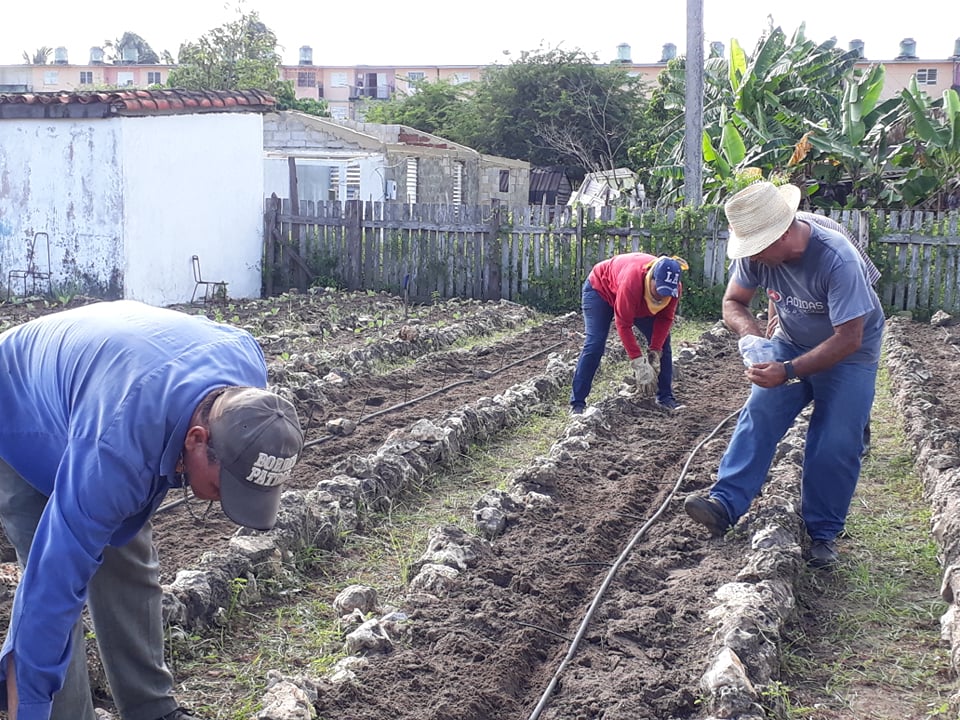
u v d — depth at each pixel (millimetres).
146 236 14594
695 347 11320
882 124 17594
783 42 18875
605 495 6426
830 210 15484
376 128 28219
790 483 6215
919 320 14617
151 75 69188
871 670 4422
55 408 2822
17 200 14883
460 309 15148
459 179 30969
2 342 3039
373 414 8367
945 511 5715
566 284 15695
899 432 7992
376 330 12750
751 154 17844
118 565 3287
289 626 4641
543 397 8977
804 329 5320
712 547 5555
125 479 2598
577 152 38906
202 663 4273
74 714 3002
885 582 5250
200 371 2742
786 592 4809
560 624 4727
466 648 4336
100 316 2918
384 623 4473
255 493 2615
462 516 6137
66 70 69688
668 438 7766
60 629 2594
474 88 45562
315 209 16969
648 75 64062
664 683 4109
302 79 70812
